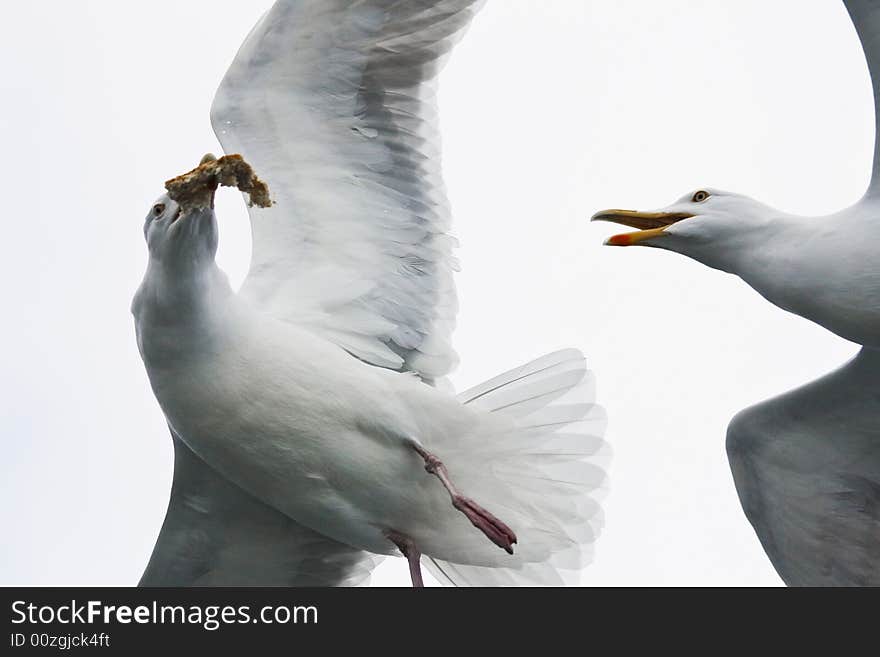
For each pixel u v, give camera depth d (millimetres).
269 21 12789
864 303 12719
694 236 13562
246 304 12031
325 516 12312
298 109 12945
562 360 12516
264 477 12133
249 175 11156
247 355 11828
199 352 11719
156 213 11430
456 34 13258
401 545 12492
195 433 11984
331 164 13008
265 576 13812
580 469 12406
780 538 14562
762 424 14211
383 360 12805
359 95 13055
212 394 11797
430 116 13305
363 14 12852
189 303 11523
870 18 12203
